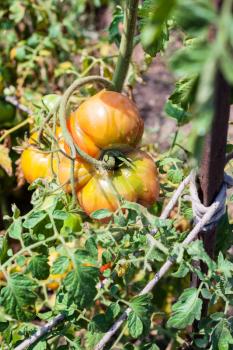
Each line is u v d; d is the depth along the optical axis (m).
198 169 0.71
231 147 0.85
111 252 0.72
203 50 0.40
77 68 1.27
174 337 0.83
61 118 0.75
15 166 1.16
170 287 1.02
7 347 0.76
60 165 0.78
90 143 0.77
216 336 0.71
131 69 1.06
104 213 0.72
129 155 0.78
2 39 1.29
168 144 1.48
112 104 0.76
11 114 1.17
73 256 0.68
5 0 1.30
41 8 1.27
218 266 0.71
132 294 0.93
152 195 0.78
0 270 0.70
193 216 0.78
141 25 0.80
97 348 0.73
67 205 0.78
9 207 1.26
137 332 0.71
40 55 1.22
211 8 0.40
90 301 0.68
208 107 0.38
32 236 0.73
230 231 0.85
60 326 0.75
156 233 0.74
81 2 1.59
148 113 1.67
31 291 0.69
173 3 0.40
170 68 0.41
